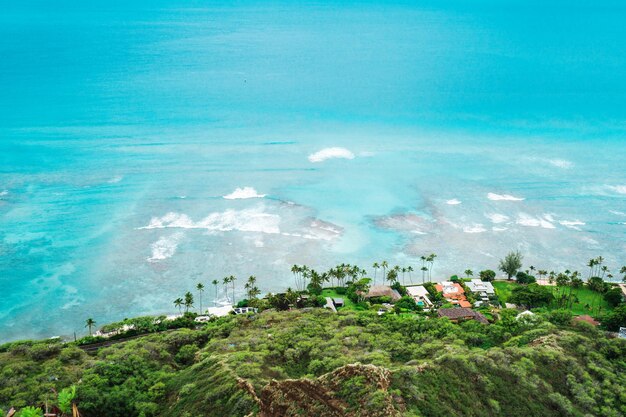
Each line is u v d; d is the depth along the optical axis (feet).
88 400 342.03
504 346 417.49
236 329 458.91
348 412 288.71
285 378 349.41
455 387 322.75
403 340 423.64
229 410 313.73
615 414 328.08
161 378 377.91
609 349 395.75
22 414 314.96
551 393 337.72
